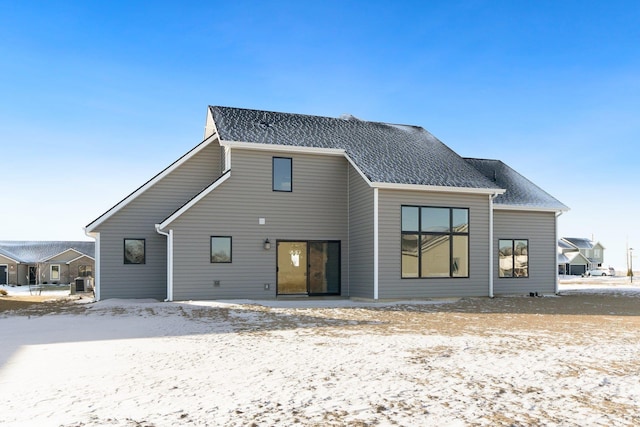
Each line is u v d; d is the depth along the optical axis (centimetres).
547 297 2067
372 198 1778
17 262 5053
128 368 684
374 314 1348
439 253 1841
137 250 1869
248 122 2016
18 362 730
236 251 1800
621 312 1481
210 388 579
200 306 1532
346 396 548
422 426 459
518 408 515
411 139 2266
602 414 500
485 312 1434
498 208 2105
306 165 1912
